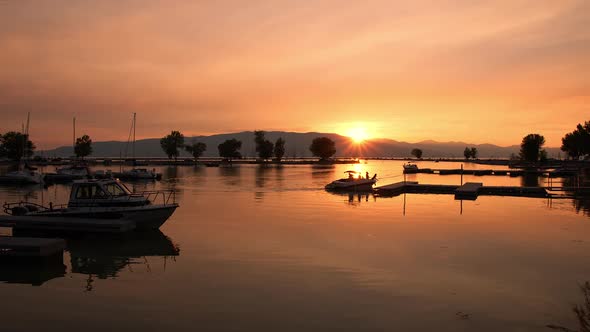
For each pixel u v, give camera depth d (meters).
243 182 68.75
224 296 14.22
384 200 42.34
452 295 14.37
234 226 26.86
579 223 28.27
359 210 34.47
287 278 16.03
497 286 15.27
